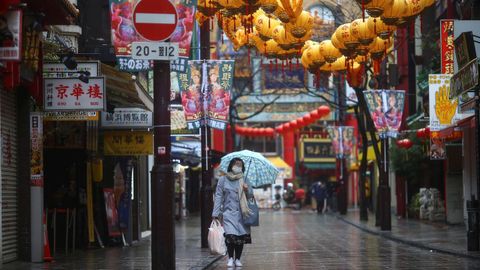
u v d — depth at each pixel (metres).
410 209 69.25
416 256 32.59
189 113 36.47
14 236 28.06
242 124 114.75
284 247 39.16
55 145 36.47
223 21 31.72
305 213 97.38
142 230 50.47
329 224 66.19
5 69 21.69
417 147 62.56
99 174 37.91
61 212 35.78
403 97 49.44
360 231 54.50
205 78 36.34
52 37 32.38
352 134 82.56
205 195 37.97
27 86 27.58
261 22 29.97
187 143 69.00
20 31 19.73
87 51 40.06
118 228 39.41
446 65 39.50
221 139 107.81
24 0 24.53
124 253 34.59
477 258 30.41
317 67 34.16
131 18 22.11
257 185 33.16
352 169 104.69
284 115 114.50
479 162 32.06
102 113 38.22
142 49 20.50
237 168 27.56
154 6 20.55
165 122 21.28
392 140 69.44
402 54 73.44
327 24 51.50
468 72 31.12
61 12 26.50
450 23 38.91
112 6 22.09
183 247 38.56
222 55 96.38
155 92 21.30
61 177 37.16
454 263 29.06
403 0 25.59
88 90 27.98
